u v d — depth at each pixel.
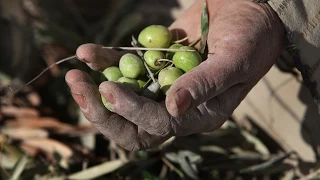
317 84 0.54
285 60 0.61
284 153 0.72
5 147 0.73
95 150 0.75
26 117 0.77
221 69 0.46
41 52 0.86
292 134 0.72
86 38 0.88
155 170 0.74
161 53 0.52
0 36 0.85
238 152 0.74
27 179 0.71
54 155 0.73
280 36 0.53
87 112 0.47
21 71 0.83
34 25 0.85
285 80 0.70
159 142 0.50
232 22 0.50
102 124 0.47
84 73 0.49
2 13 0.85
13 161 0.72
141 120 0.45
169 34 0.54
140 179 0.71
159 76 0.50
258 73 0.51
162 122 0.46
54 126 0.76
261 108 0.74
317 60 0.53
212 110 0.49
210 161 0.73
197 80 0.45
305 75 0.53
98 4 0.96
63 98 0.83
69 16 0.93
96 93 0.47
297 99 0.70
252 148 0.74
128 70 0.51
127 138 0.48
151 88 0.49
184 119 0.47
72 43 0.86
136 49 0.53
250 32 0.49
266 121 0.74
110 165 0.70
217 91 0.46
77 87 0.47
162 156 0.71
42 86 0.84
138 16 0.84
